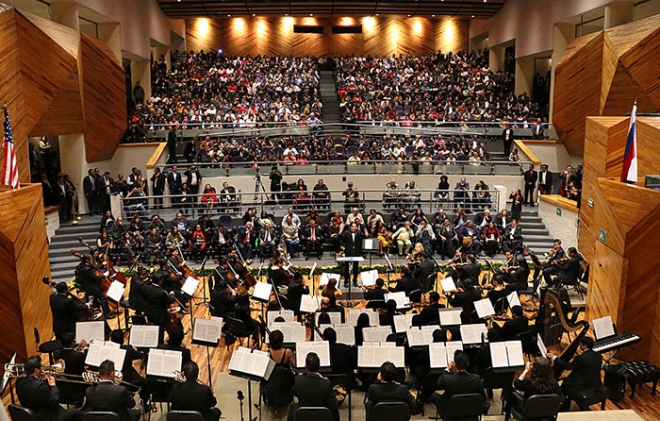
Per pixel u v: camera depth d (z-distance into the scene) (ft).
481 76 106.83
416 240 58.75
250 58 117.60
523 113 90.89
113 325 42.37
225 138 82.43
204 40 125.39
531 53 93.71
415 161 73.56
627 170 37.09
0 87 48.80
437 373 27.32
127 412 23.07
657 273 34.37
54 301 33.53
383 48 129.08
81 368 26.45
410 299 38.09
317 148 79.15
